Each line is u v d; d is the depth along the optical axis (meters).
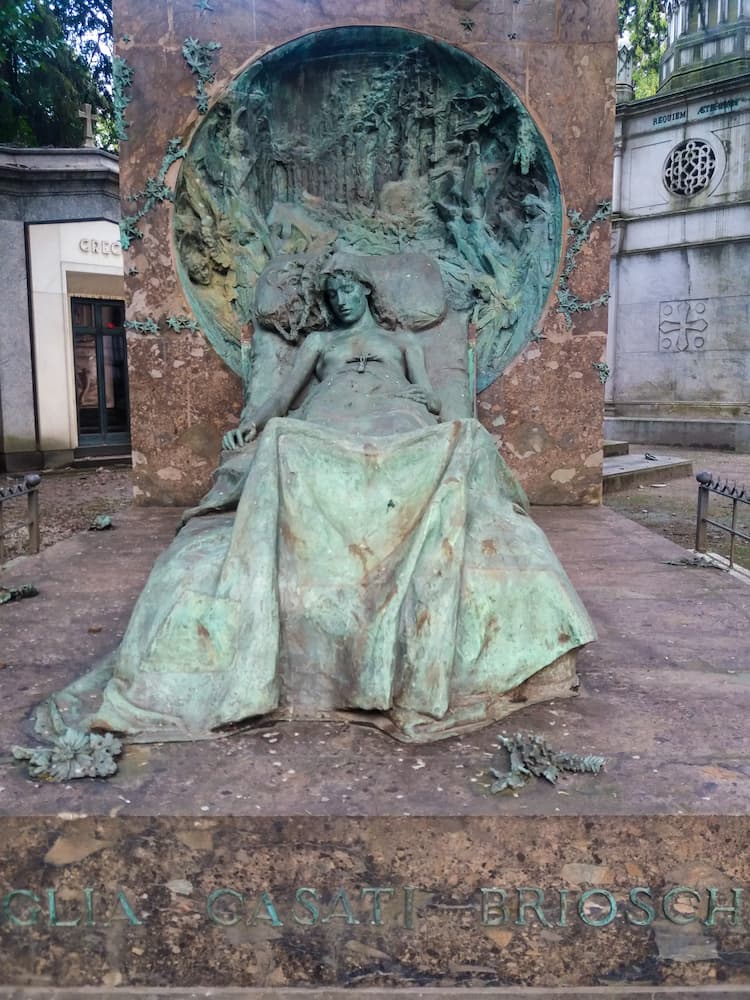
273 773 2.52
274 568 2.97
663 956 2.31
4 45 16.02
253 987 2.32
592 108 6.68
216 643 2.88
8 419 13.81
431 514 3.02
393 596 2.92
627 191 17.55
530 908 2.30
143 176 6.71
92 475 13.52
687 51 17.28
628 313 17.73
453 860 2.29
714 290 16.56
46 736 2.80
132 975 2.33
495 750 2.68
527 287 6.95
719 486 5.40
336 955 2.31
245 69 6.59
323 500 3.14
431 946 2.31
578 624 3.04
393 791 2.41
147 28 6.56
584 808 2.30
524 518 3.43
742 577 4.96
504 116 6.82
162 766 2.56
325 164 7.10
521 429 7.02
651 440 17.16
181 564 3.12
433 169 7.04
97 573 5.01
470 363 5.72
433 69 6.85
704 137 16.41
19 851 2.29
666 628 3.98
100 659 3.56
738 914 2.30
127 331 6.89
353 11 6.57
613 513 6.86
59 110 18.09
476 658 2.97
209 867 2.29
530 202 6.92
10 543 8.01
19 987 2.33
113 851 2.29
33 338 13.82
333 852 2.29
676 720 2.92
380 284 5.46
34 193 13.54
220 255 6.83
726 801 2.34
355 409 4.26
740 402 16.50
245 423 4.70
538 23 6.61
